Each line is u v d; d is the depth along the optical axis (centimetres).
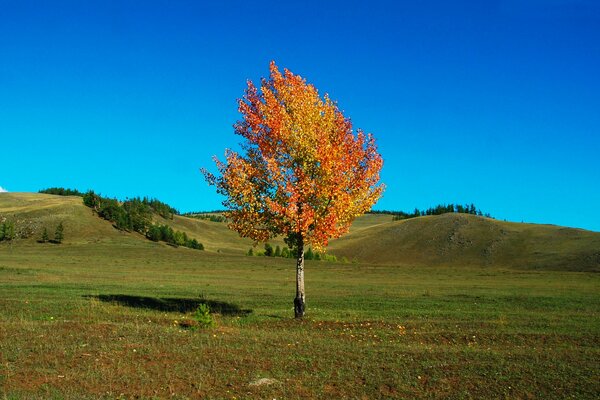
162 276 5628
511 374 1402
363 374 1384
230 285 4688
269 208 2247
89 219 15812
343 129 2334
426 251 17088
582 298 3725
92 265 7069
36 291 3200
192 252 11006
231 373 1370
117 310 2455
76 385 1246
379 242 18688
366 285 5047
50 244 12694
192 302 3112
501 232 17375
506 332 2105
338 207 2211
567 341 1928
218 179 2342
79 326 1842
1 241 12850
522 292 4275
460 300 3559
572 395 1263
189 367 1401
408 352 1638
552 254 14975
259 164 2314
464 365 1479
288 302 3347
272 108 2277
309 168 2253
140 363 1421
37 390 1207
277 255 12812
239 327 2103
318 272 7300
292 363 1468
